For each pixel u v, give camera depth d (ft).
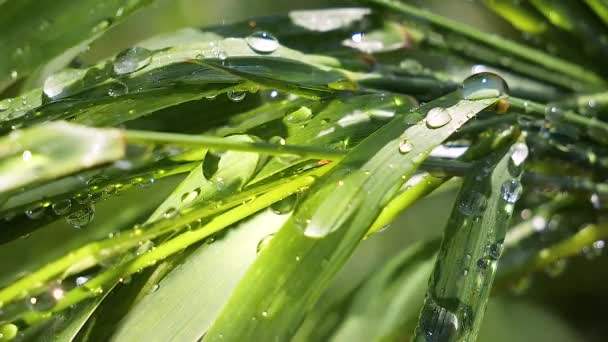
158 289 0.46
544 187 0.55
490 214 0.47
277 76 0.49
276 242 0.44
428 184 0.48
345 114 0.49
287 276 0.43
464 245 0.47
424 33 0.57
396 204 0.48
